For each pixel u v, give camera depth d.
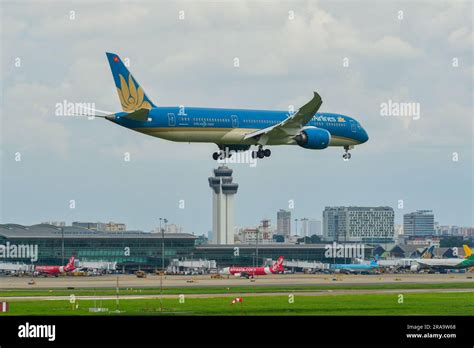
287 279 186.38
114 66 128.38
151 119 127.44
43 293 124.12
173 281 173.75
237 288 137.00
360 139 149.00
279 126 134.50
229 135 134.25
